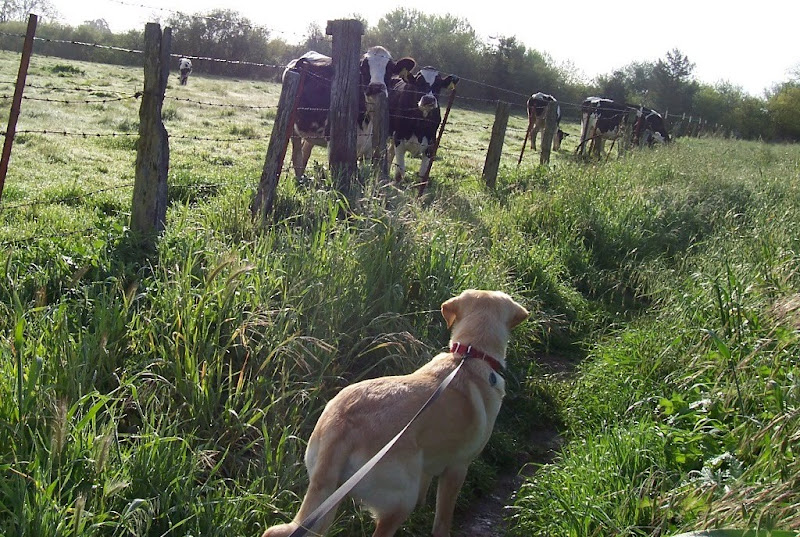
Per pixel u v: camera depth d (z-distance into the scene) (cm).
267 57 4072
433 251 559
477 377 350
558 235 814
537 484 387
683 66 4400
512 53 4147
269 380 395
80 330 388
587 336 633
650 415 430
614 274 768
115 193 805
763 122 4112
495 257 679
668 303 609
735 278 523
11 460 299
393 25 4628
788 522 267
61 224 634
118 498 302
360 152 938
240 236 592
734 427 389
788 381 394
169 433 345
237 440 372
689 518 320
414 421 304
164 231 555
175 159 1081
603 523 326
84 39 3891
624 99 4403
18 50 3303
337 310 460
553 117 1365
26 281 471
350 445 295
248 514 321
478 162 1431
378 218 552
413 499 307
